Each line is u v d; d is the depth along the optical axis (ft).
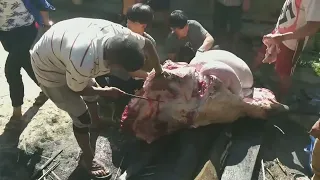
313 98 16.94
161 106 13.03
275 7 23.59
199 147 13.05
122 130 13.71
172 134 13.78
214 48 17.95
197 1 25.12
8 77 14.88
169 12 22.66
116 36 10.08
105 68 10.53
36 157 13.71
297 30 13.66
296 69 19.16
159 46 20.75
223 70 12.93
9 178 13.02
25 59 14.84
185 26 15.58
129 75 13.23
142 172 12.57
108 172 12.86
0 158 13.71
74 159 13.61
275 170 13.32
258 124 14.35
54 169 13.26
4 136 14.76
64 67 11.00
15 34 14.33
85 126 12.12
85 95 11.60
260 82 17.83
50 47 10.76
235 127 14.21
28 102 16.61
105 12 24.40
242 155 12.95
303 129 15.20
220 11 20.62
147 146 13.52
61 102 11.80
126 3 21.43
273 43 14.60
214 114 13.44
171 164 12.82
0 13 14.03
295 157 13.88
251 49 20.86
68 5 25.11
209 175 11.84
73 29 10.66
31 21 14.66
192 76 12.78
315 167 11.69
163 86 12.74
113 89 11.68
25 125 15.33
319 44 20.49
